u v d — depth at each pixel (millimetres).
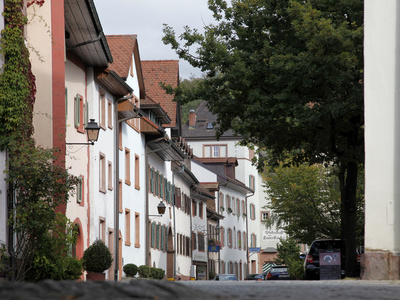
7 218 20781
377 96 17453
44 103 25797
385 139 17391
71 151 33562
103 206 38438
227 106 30016
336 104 26578
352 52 26203
